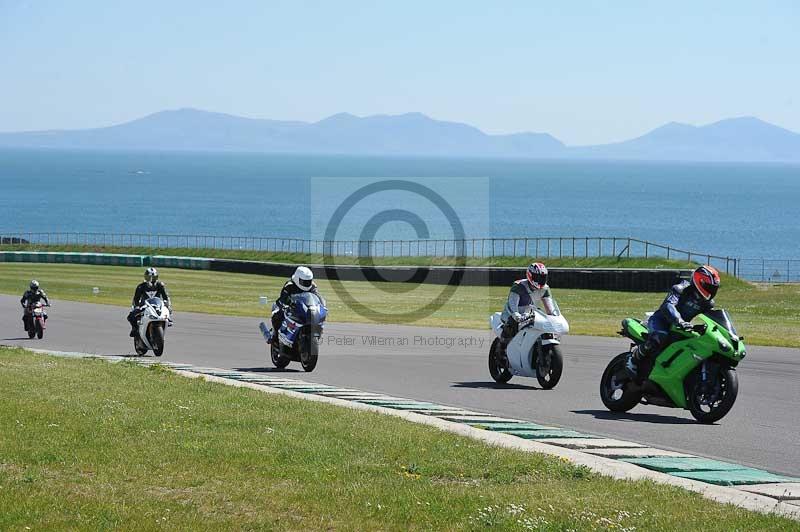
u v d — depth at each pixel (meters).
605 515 20.42
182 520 19.69
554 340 44.59
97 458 24.95
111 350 64.19
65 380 40.84
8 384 39.12
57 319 88.31
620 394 41.34
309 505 20.89
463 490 22.39
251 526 19.41
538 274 45.66
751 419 36.66
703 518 20.19
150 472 23.58
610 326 81.88
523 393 43.62
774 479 25.23
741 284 136.62
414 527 19.56
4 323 86.44
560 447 28.58
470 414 36.22
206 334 75.19
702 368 35.91
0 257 196.25
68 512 20.09
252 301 116.50
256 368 53.84
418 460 25.44
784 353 60.47
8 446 26.23
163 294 61.53
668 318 36.34
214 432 28.94
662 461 27.50
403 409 37.41
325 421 31.45
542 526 19.50
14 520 19.44
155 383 40.78
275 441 27.67
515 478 23.80
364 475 23.73
